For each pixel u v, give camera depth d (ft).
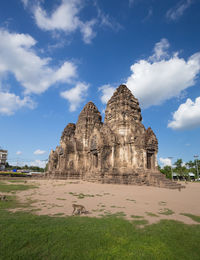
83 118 189.98
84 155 169.99
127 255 20.61
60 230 26.50
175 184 108.37
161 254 20.86
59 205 47.32
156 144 129.80
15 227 27.55
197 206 49.34
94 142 145.69
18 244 22.26
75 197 61.93
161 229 28.73
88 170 150.71
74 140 176.24
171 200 59.06
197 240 24.84
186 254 21.21
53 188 90.48
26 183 118.01
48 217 34.40
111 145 131.85
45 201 53.01
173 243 23.89
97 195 67.56
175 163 314.35
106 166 127.24
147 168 122.72
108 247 22.31
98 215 37.32
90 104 202.39
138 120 148.77
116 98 153.58
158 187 102.01
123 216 36.73
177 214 39.73
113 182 115.65
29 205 46.80
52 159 196.34
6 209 41.73
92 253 20.72
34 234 24.88
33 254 20.31
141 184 108.88
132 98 155.43
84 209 39.96
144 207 46.62
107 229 27.61
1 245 22.04
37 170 460.14
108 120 155.94
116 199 58.80
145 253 21.04
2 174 216.54
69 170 161.17
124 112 143.23
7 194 67.46
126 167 125.29
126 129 138.41
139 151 124.77
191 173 340.59
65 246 22.08
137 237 25.26
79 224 29.60
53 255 20.16
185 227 30.04
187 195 71.92
